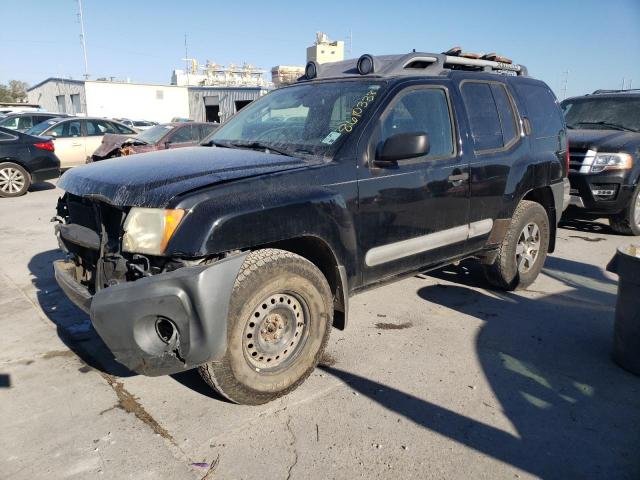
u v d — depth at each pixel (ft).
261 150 11.74
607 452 8.82
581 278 18.24
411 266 12.59
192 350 8.40
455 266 19.19
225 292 8.54
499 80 15.20
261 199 9.18
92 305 8.43
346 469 8.27
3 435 8.94
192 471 8.14
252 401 9.73
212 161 10.29
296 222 9.54
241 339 9.14
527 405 10.18
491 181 14.01
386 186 11.32
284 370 9.98
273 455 8.55
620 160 23.13
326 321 10.45
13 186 34.37
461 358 12.07
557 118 17.29
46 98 150.82
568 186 17.49
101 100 126.82
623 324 11.49
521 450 8.82
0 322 13.53
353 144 10.94
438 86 13.03
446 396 10.43
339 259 10.53
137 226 8.68
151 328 8.49
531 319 14.47
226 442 8.85
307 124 12.04
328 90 12.71
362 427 9.34
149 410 9.75
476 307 15.28
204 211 8.52
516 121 15.38
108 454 8.50
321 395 10.37
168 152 11.79
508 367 11.70
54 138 42.11
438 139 12.84
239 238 8.73
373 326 13.79
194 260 8.62
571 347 12.78
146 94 131.34
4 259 19.06
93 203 9.79
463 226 13.50
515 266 15.87
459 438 9.10
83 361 11.57
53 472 8.06
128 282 8.46
